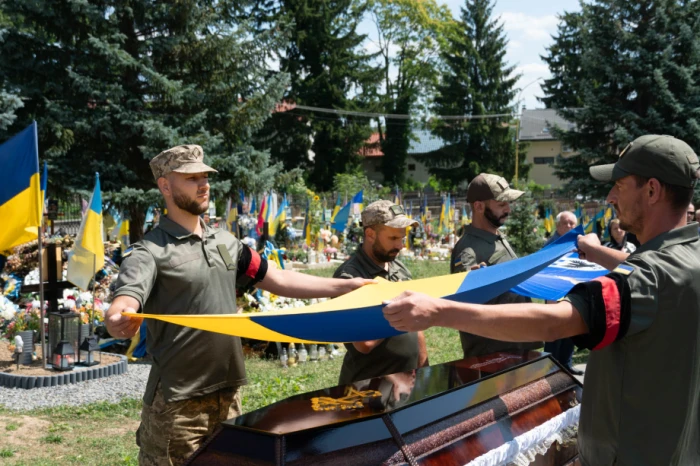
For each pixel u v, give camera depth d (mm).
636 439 2131
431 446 2645
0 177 8367
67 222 20031
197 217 3377
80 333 8734
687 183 2197
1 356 8875
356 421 2525
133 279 2996
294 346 9648
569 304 2010
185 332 3178
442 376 3248
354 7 51250
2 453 5605
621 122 28547
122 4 14328
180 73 15664
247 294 10672
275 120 48438
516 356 3779
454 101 57594
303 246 23703
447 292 2854
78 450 5859
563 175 31109
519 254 22328
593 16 28828
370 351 3578
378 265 3775
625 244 7488
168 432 3152
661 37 27281
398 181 58594
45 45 14258
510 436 3004
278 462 2260
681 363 2080
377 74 52062
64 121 13883
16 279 11656
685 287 2078
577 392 3727
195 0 14797
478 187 4500
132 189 14078
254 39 16156
